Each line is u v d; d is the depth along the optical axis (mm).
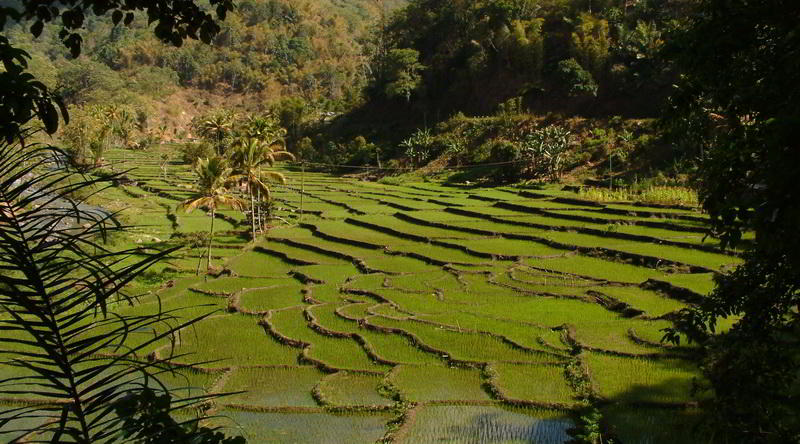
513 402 20562
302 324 30359
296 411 21047
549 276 36781
